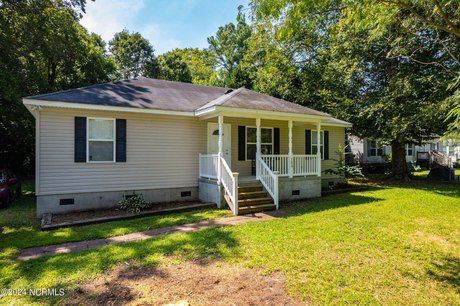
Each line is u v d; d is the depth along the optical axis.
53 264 4.36
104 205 8.75
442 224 6.48
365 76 16.69
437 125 13.08
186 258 4.51
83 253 4.82
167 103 9.77
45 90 16.06
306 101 18.81
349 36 15.09
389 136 14.98
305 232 5.80
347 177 18.39
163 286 3.61
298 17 5.56
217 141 10.95
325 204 9.20
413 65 14.19
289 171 10.14
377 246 4.99
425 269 4.09
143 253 4.73
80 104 8.01
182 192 10.09
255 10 5.39
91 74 18.91
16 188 11.00
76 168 8.38
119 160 8.99
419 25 7.46
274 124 12.67
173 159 9.92
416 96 13.64
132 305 3.18
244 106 8.97
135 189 9.23
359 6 5.29
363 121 16.05
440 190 12.14
